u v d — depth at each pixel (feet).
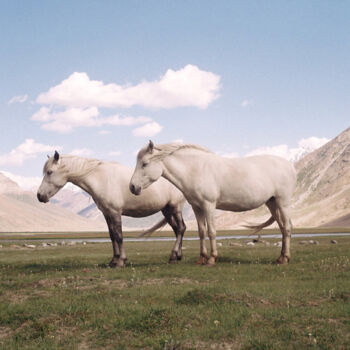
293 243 84.38
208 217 39.68
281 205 41.50
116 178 42.32
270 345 17.20
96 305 23.56
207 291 25.00
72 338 19.31
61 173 41.39
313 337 17.94
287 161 42.88
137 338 18.94
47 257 57.52
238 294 24.48
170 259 44.27
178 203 45.68
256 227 43.93
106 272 36.68
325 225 472.85
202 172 39.60
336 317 20.57
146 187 40.70
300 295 24.75
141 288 28.30
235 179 39.34
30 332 20.33
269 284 28.66
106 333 19.60
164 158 40.52
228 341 18.20
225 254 52.80
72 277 34.22
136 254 58.44
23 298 27.20
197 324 20.16
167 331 19.43
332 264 38.17
